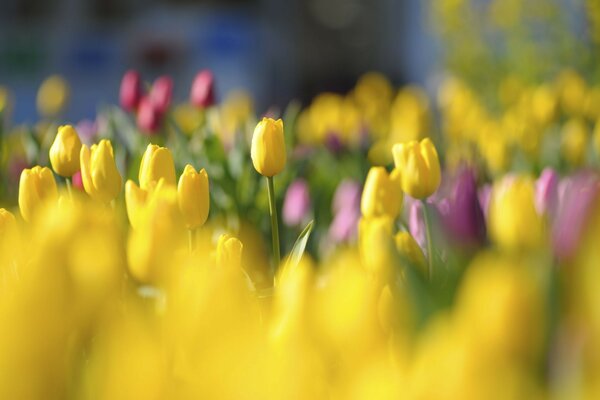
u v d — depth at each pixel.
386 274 2.47
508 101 7.14
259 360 1.85
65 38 12.99
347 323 2.09
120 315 2.24
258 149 2.87
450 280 2.34
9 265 2.51
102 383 1.79
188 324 2.10
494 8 8.53
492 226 2.72
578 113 5.49
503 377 1.57
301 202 3.68
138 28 13.12
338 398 2.00
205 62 13.30
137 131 4.00
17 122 12.84
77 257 2.11
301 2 14.70
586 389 1.69
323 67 15.16
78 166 2.95
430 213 2.80
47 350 1.89
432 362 1.59
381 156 5.05
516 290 1.82
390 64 15.16
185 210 2.68
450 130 5.41
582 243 2.40
